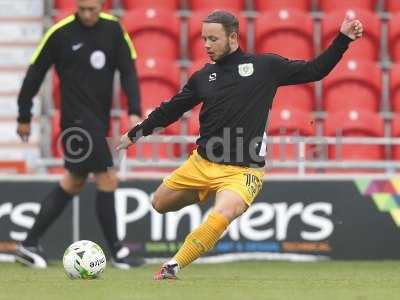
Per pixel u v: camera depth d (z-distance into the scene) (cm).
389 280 3058
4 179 4234
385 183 4262
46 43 3681
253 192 2806
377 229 4250
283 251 4228
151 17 5566
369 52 5547
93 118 3662
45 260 3800
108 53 3675
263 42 5491
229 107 2841
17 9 5803
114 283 2745
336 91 5269
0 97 5484
